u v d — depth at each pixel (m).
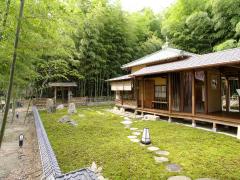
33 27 4.13
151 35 22.97
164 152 4.92
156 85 11.66
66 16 4.90
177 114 8.59
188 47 16.12
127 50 19.31
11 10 3.65
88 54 16.91
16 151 5.55
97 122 9.50
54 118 10.93
